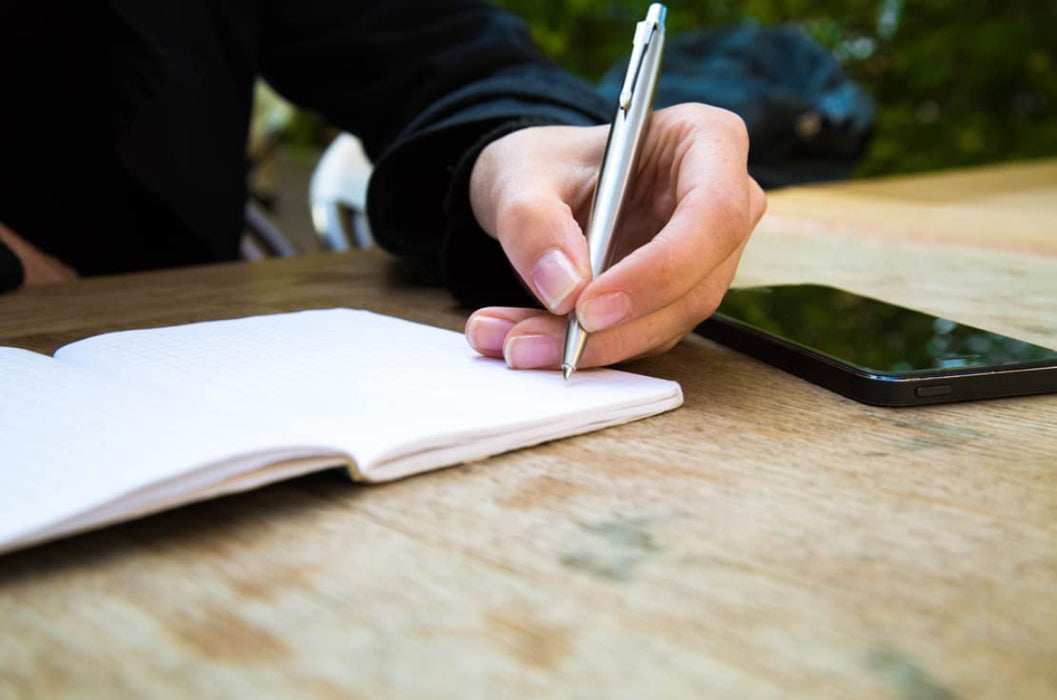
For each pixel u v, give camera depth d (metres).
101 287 0.97
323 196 1.77
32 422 0.44
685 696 0.28
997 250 1.17
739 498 0.43
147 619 0.32
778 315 0.76
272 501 0.42
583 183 0.68
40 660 0.30
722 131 0.63
